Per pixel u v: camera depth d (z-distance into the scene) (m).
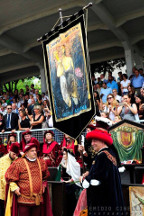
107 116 7.16
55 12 12.37
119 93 12.95
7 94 17.20
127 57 15.18
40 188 5.13
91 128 5.85
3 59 18.00
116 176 4.11
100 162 4.09
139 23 14.07
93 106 5.14
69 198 5.98
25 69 20.06
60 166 6.62
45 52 6.53
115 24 13.41
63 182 5.91
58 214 5.89
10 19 13.20
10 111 10.14
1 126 10.20
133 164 5.73
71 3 11.87
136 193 5.04
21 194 5.00
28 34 14.91
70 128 5.71
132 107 7.45
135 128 6.07
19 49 15.69
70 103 5.75
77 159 6.17
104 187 4.05
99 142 4.33
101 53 17.62
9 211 5.02
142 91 8.48
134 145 6.03
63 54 5.97
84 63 5.39
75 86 5.61
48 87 6.45
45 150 7.60
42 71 17.70
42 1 11.97
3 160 6.07
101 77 14.27
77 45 5.59
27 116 10.27
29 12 12.72
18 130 9.72
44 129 8.75
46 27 14.27
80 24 5.54
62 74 6.00
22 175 5.06
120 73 13.64
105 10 12.45
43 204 5.31
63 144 7.44
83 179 4.59
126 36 14.85
